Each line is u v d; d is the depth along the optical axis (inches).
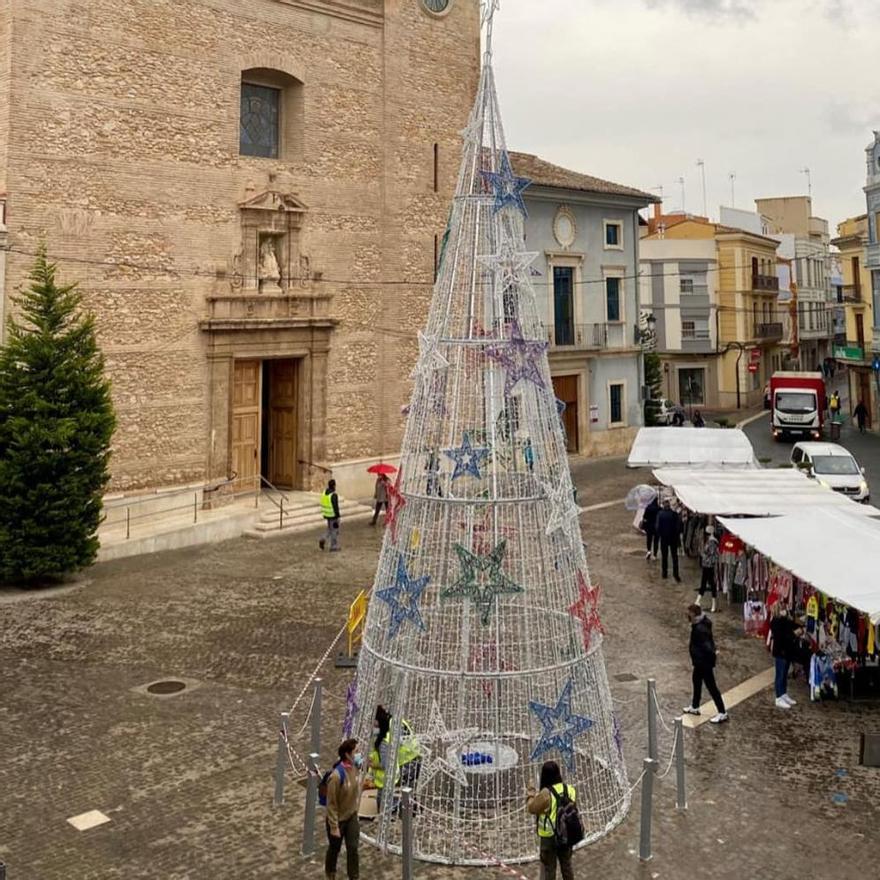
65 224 867.4
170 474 967.6
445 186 1243.2
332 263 1119.0
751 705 518.3
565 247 1535.4
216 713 499.2
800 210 3486.7
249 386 1066.1
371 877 340.5
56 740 461.1
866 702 524.1
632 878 340.2
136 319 930.1
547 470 393.7
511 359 385.7
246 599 732.7
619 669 578.2
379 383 1186.0
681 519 904.3
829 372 3243.1
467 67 1263.5
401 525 395.9
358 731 394.6
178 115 955.3
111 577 800.9
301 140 1077.8
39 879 336.2
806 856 355.9
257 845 363.6
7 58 823.7
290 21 1056.2
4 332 823.1
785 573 628.7
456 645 406.3
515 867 345.7
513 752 385.4
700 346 2406.5
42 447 751.7
